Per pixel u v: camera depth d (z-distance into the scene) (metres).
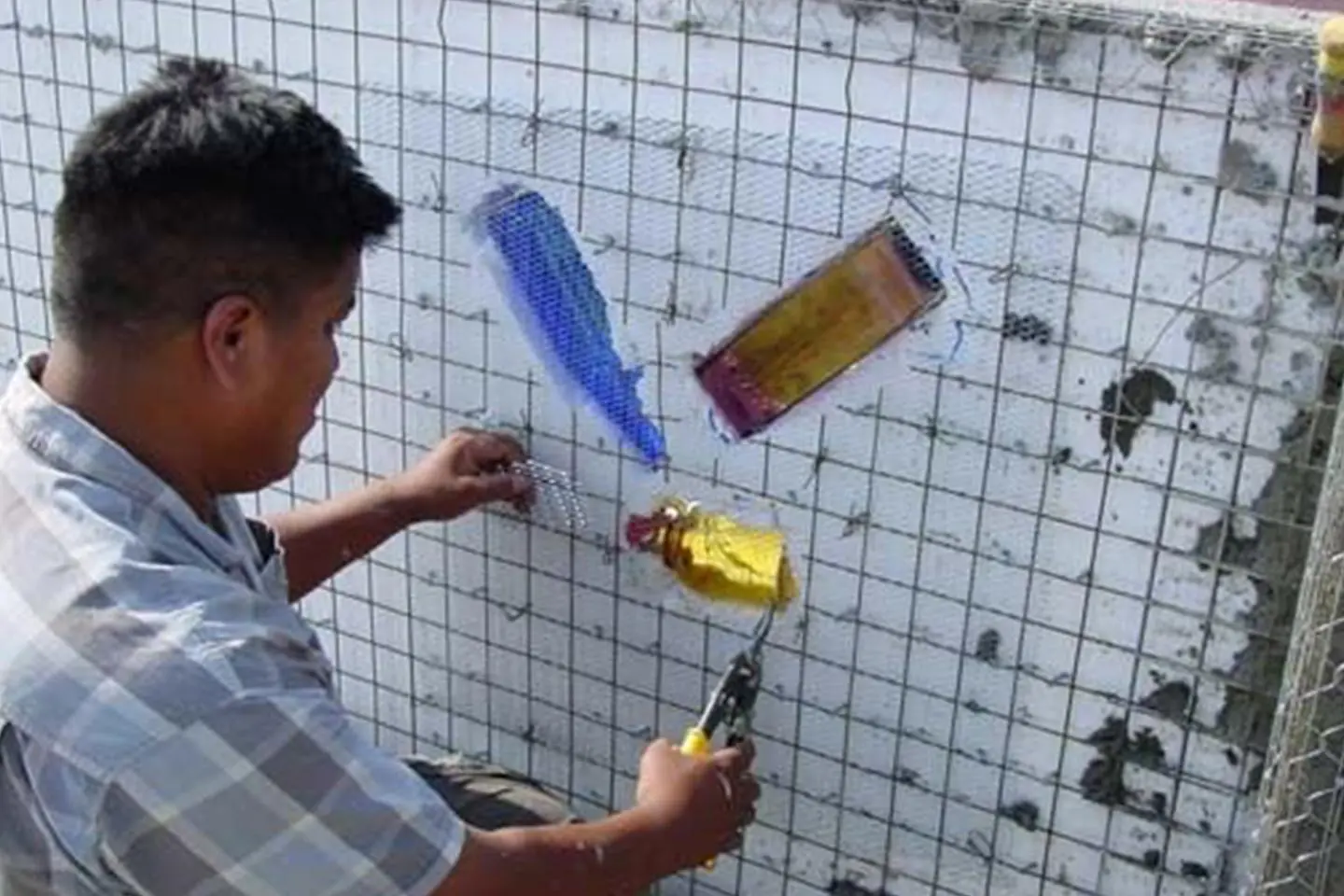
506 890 1.21
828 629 1.69
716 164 1.56
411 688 2.00
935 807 1.70
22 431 1.16
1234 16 1.35
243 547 1.29
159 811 1.08
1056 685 1.59
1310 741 1.36
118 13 1.85
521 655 1.89
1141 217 1.39
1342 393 1.31
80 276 1.11
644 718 1.83
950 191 1.46
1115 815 1.60
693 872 1.85
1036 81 1.39
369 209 1.17
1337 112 1.25
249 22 1.77
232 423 1.16
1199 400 1.42
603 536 1.77
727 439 1.66
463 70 1.66
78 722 1.08
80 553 1.11
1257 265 1.36
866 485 1.61
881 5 1.43
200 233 1.08
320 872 1.12
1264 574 1.45
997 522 1.56
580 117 1.62
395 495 1.71
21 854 1.15
